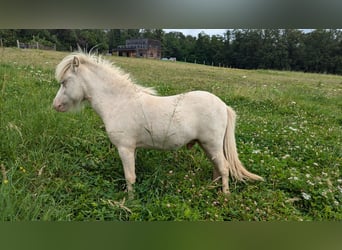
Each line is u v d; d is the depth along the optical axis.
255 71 18.83
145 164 3.67
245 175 3.46
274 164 3.85
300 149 4.50
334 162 4.12
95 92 3.12
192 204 3.04
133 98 3.07
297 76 16.81
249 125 5.45
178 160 3.91
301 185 3.35
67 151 3.82
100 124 4.80
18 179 2.89
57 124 4.04
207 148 3.24
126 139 3.06
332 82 14.38
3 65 8.30
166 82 10.30
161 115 3.00
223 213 2.91
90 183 3.26
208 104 3.11
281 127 5.52
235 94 7.90
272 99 7.69
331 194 3.22
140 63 17.22
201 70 16.78
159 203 2.90
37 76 7.58
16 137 3.64
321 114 6.97
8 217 2.34
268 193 3.24
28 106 4.57
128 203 2.90
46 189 3.00
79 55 3.13
